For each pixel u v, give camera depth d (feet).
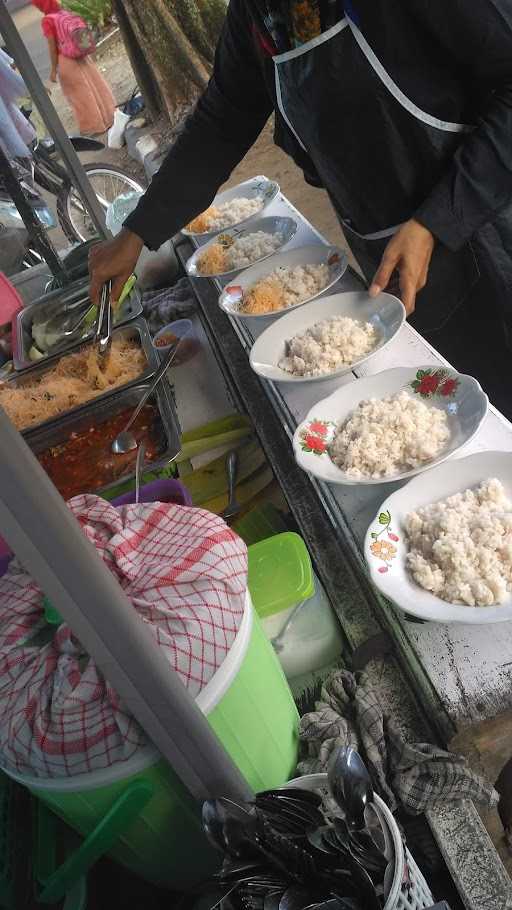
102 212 8.07
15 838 3.29
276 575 3.62
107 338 6.33
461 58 4.57
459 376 4.10
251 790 2.69
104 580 1.96
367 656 3.45
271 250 6.74
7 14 6.52
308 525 4.27
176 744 2.38
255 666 2.82
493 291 5.80
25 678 2.67
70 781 2.52
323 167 5.45
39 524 1.79
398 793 2.90
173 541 2.97
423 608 3.05
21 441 1.72
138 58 19.27
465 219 4.84
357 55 4.65
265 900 2.21
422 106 4.83
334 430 4.24
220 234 7.48
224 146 6.33
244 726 2.79
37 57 30.07
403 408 4.08
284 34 4.84
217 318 6.55
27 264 10.50
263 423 5.15
